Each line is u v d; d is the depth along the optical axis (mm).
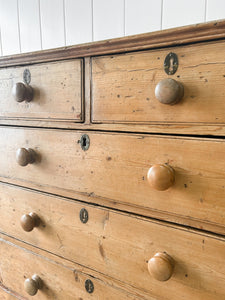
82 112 627
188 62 481
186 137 500
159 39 497
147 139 543
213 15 917
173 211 535
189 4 947
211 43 457
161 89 475
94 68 592
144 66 528
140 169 562
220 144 468
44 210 742
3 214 848
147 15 1030
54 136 682
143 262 589
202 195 498
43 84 678
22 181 778
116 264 630
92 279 678
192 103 489
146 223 571
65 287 741
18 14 1331
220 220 485
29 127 735
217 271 499
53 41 1264
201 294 523
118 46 545
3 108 780
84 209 660
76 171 660
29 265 814
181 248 535
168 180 490
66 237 709
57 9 1218
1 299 915
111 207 622
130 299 622
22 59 695
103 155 609
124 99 563
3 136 791
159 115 527
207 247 504
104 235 639
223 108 461
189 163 503
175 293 556
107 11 1108
